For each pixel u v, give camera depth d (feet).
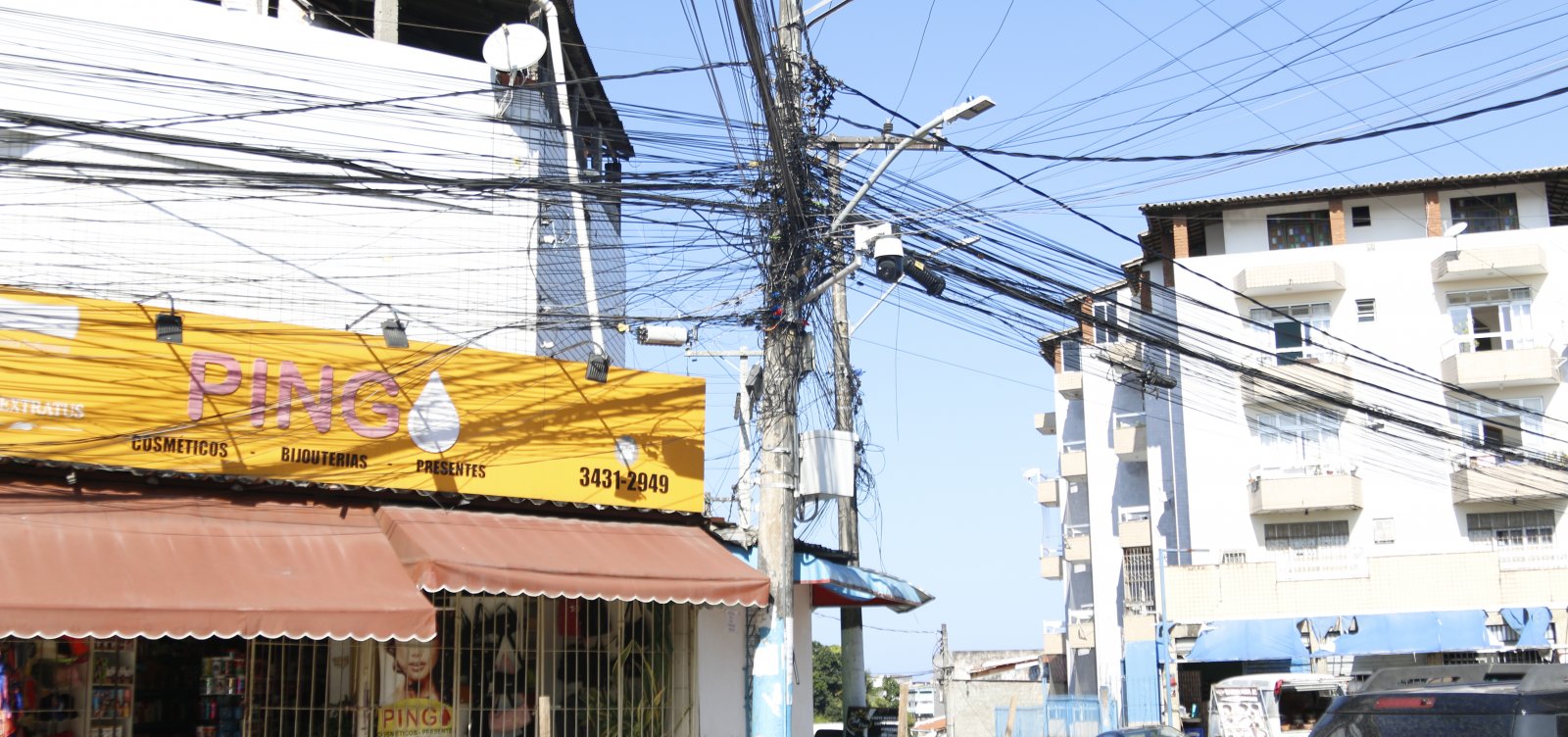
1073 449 152.56
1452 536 112.06
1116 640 135.95
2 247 43.21
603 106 67.82
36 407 37.93
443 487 43.98
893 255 38.99
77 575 34.37
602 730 45.96
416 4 64.85
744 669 49.06
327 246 48.55
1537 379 112.16
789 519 43.14
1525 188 118.52
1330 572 108.06
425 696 43.19
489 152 52.90
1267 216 121.39
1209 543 115.85
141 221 45.52
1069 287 46.70
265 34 49.93
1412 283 116.67
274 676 41.45
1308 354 116.37
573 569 40.86
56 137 39.88
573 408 47.14
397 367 44.06
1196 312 118.42
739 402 55.88
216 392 40.81
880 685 258.37
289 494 41.70
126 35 47.52
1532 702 26.18
